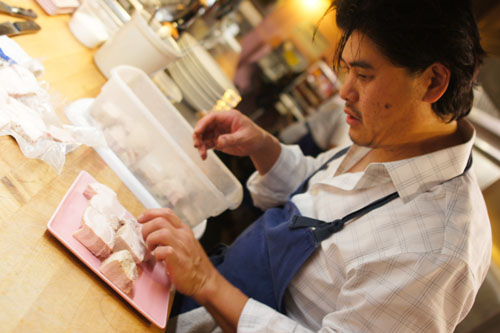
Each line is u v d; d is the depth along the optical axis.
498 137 1.43
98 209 0.72
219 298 0.86
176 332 0.98
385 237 0.82
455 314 0.72
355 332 0.76
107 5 1.32
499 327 1.24
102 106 0.96
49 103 0.88
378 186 0.92
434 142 0.87
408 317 0.72
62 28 1.23
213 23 1.93
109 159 0.95
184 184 1.00
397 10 0.62
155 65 1.23
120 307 0.68
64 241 0.63
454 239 0.73
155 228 0.81
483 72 1.23
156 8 1.39
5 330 0.50
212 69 1.57
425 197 0.82
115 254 0.68
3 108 0.71
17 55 0.89
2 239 0.57
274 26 2.27
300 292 0.96
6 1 1.02
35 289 0.57
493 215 1.39
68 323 0.58
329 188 1.04
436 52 0.64
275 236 1.02
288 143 2.10
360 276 0.79
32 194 0.67
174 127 1.13
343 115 2.01
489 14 0.98
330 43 2.19
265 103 2.27
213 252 1.41
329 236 0.92
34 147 0.73
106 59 1.24
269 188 1.33
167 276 0.85
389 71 0.68
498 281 1.26
